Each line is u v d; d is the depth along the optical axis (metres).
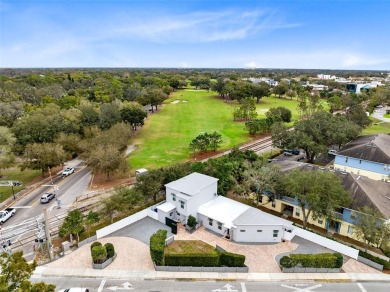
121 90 134.38
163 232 33.69
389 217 34.44
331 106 114.00
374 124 100.31
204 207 39.25
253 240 35.22
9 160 56.84
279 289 27.92
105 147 59.12
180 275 29.81
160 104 132.25
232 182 45.50
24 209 45.28
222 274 29.97
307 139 59.81
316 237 35.06
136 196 40.09
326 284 28.72
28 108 93.25
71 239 35.38
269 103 138.12
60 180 57.56
